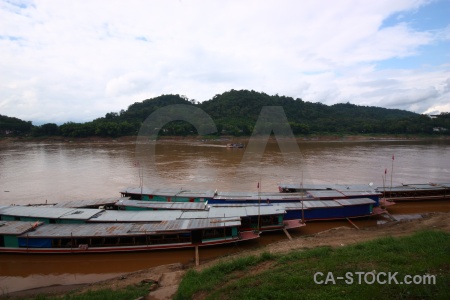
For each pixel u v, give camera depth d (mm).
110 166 60406
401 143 109000
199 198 31500
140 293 13203
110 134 119688
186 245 22031
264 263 15211
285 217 27703
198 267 17797
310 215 28469
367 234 21359
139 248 21672
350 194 32125
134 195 33594
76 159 71250
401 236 19375
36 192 40812
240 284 12023
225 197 31484
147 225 22953
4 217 25219
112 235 21328
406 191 35438
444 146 96250
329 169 54938
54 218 24391
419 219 25328
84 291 15336
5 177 50375
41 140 120438
